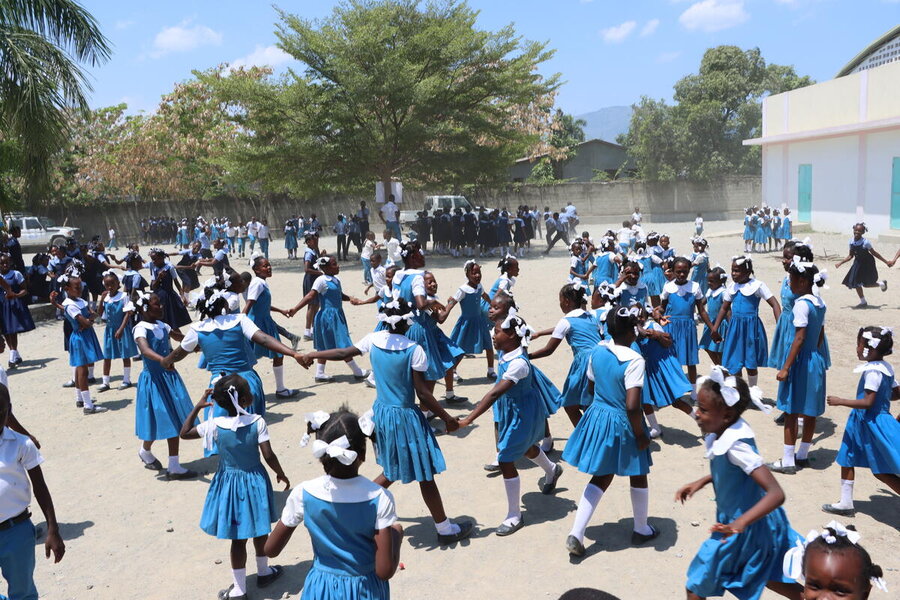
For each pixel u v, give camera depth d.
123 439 7.66
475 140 27.03
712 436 3.65
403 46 24.16
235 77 24.02
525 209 26.48
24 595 3.97
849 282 12.73
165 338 6.67
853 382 8.38
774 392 8.12
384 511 3.09
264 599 4.54
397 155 25.47
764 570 3.52
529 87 25.56
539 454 5.70
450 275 19.69
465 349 8.68
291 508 3.20
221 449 4.51
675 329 7.57
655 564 4.67
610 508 5.54
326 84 24.47
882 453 4.89
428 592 4.48
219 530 4.42
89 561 5.12
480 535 5.20
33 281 15.46
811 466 6.12
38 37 14.64
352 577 3.09
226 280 7.75
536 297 14.92
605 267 11.88
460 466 6.48
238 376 4.61
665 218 43.53
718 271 7.97
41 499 3.96
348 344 9.31
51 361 11.55
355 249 29.22
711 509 5.45
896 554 4.62
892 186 23.61
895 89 23.05
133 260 11.80
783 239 24.17
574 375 6.04
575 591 2.07
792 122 28.70
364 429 3.16
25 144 14.84
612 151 50.09
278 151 24.11
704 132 43.94
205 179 40.69
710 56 46.44
